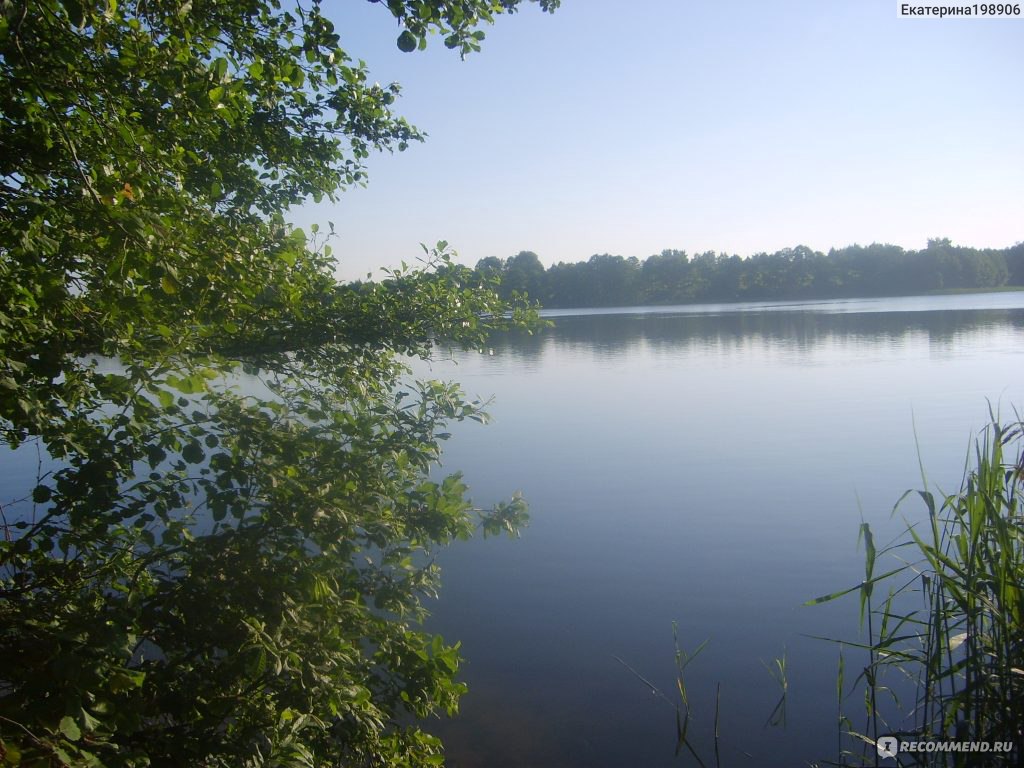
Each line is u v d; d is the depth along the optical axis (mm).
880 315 59219
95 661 2686
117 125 3084
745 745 5785
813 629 7535
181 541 3805
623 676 6801
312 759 3439
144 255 2852
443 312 5418
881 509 11086
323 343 5121
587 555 9602
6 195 3186
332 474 4188
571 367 31656
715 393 23188
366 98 5758
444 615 7926
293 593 3750
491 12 4566
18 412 3205
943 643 4078
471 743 5879
